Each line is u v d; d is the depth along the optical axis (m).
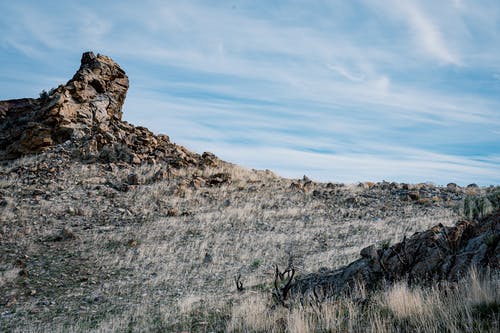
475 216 13.45
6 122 43.91
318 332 6.64
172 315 10.75
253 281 14.98
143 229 23.58
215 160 40.72
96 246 20.64
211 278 16.45
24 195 28.50
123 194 30.09
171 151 40.22
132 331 9.82
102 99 43.41
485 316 5.64
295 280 12.20
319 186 38.34
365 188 37.47
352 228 24.55
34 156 36.16
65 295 14.79
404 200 31.69
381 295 8.19
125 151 36.91
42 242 21.02
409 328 5.93
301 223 25.94
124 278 16.61
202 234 23.27
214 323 9.04
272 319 7.95
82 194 29.42
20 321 12.11
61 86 42.69
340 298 8.86
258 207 29.52
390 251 10.54
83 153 36.22
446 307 6.21
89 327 10.98
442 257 9.16
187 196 30.73
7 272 16.81
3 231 22.09
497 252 8.30
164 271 17.45
